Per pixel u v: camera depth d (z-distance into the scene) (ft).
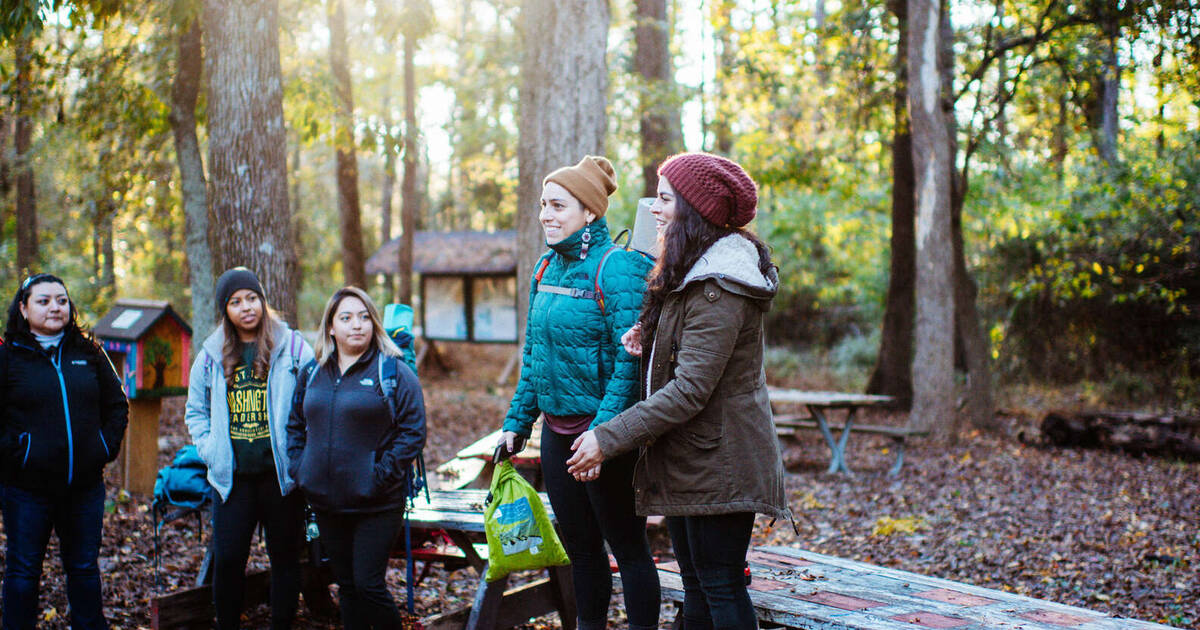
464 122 91.09
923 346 37.99
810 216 71.82
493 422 42.11
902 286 49.55
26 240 43.83
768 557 13.04
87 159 34.06
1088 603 16.57
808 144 53.36
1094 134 43.16
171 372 22.91
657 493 9.02
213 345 13.05
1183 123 42.34
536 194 26.30
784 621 10.27
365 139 32.32
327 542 12.36
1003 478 28.94
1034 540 21.08
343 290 12.51
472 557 13.66
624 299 10.26
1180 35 32.35
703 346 8.55
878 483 28.73
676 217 9.00
